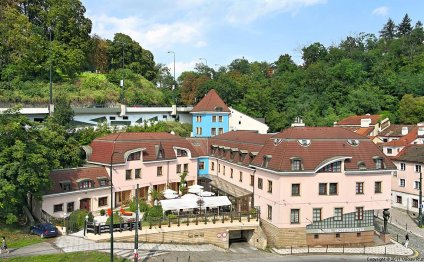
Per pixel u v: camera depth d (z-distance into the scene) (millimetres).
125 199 61219
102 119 81375
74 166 60156
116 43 112062
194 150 72000
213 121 92750
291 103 119375
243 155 65375
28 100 76688
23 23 84812
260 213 57188
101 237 46750
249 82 124188
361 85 127000
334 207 53562
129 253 43656
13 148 45688
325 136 56250
